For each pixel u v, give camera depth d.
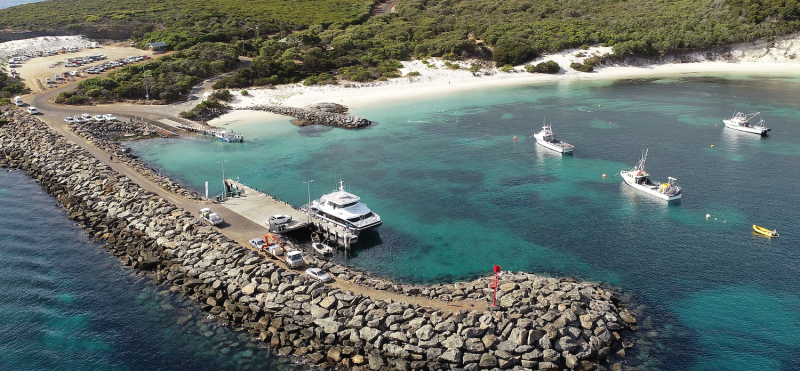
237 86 157.38
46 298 57.72
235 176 96.81
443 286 57.84
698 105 142.25
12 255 66.50
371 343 48.25
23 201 84.25
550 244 70.12
